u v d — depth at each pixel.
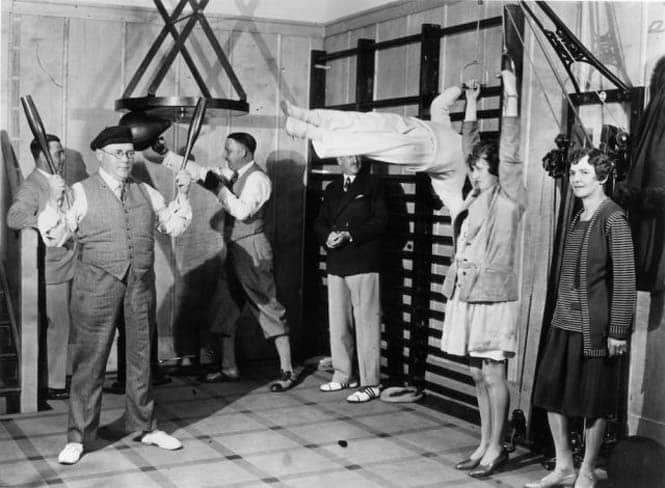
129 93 4.78
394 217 5.23
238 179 5.05
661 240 3.51
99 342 3.84
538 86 4.14
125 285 3.86
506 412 3.73
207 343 5.76
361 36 5.71
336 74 5.94
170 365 5.67
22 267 4.53
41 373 4.70
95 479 3.58
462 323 3.71
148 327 3.97
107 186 3.83
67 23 5.30
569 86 4.00
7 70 5.18
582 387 3.32
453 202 4.34
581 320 3.33
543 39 4.11
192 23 4.84
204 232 5.68
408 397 4.91
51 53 5.27
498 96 4.48
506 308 3.65
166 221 4.08
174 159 4.95
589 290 3.30
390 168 5.36
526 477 3.69
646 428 3.68
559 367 3.41
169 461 3.83
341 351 5.18
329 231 5.08
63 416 4.54
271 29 5.90
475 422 4.52
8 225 4.73
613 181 3.60
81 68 5.35
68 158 5.36
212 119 5.74
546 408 3.46
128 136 3.85
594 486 3.39
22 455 3.88
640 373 3.72
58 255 4.86
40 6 5.22
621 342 3.22
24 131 5.23
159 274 5.62
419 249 4.97
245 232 5.14
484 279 3.60
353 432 4.32
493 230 3.62
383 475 3.69
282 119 6.00
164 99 4.64
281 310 5.24
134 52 5.48
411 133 4.22
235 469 3.74
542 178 4.14
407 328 5.13
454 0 4.84
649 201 3.52
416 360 5.04
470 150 4.05
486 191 3.68
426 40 4.88
